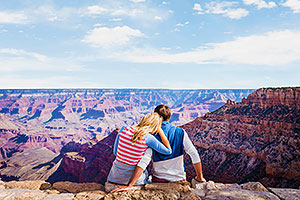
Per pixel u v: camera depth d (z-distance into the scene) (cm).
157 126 437
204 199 417
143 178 471
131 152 433
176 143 443
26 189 484
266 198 414
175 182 455
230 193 435
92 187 504
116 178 459
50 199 431
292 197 421
